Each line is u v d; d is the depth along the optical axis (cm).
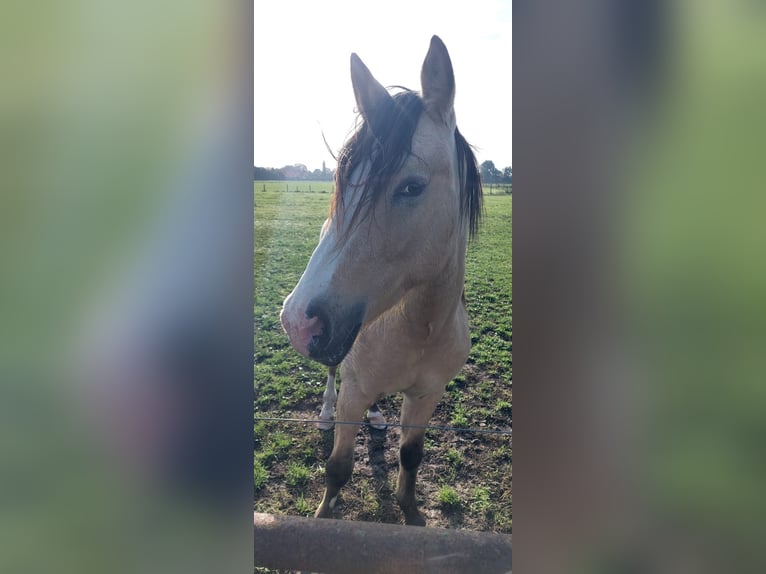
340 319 223
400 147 215
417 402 231
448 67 214
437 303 222
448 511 229
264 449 239
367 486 235
